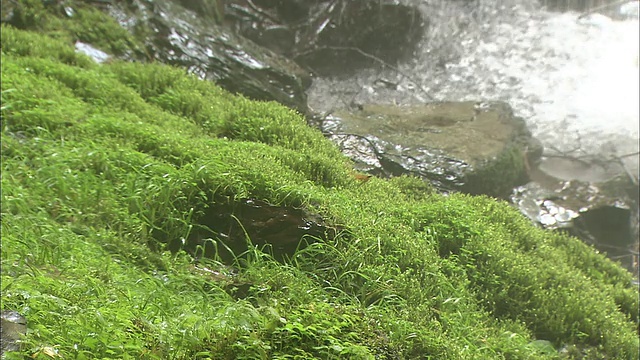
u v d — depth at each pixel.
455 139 4.49
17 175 2.95
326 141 3.62
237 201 2.76
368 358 1.92
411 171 4.09
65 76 3.82
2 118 3.34
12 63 3.81
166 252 2.64
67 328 1.76
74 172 2.98
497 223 3.26
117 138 3.24
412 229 2.90
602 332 2.88
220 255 2.70
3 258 2.33
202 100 3.91
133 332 1.80
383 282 2.54
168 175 2.90
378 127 4.52
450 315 2.58
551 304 2.90
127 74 4.12
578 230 4.44
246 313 1.93
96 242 2.63
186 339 1.78
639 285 3.52
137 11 4.87
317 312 2.02
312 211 2.74
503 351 2.57
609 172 5.04
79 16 4.71
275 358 1.79
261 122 3.57
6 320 1.68
